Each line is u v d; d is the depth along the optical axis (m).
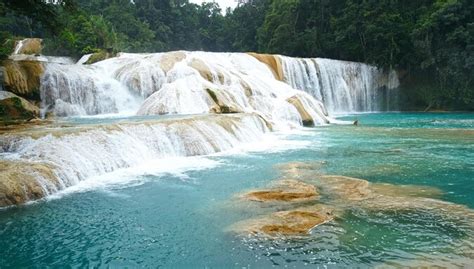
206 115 20.30
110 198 10.30
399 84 45.19
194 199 10.20
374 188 10.91
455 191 10.63
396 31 44.53
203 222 8.66
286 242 7.52
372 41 45.94
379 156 15.53
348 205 9.45
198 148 15.92
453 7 40.66
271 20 59.31
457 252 6.99
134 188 11.16
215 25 104.06
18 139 12.62
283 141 19.48
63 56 44.81
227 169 13.34
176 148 15.54
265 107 25.72
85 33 44.75
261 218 8.69
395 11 46.69
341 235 7.77
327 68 41.66
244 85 27.42
